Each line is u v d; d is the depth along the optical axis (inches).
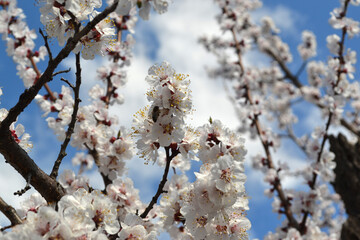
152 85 16.6
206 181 16.4
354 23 35.0
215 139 17.7
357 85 37.6
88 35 17.1
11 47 27.4
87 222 14.4
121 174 24.0
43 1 16.6
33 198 18.2
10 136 16.4
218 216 16.3
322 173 34.2
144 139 16.7
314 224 31.6
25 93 16.1
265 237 32.2
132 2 15.4
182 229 21.2
